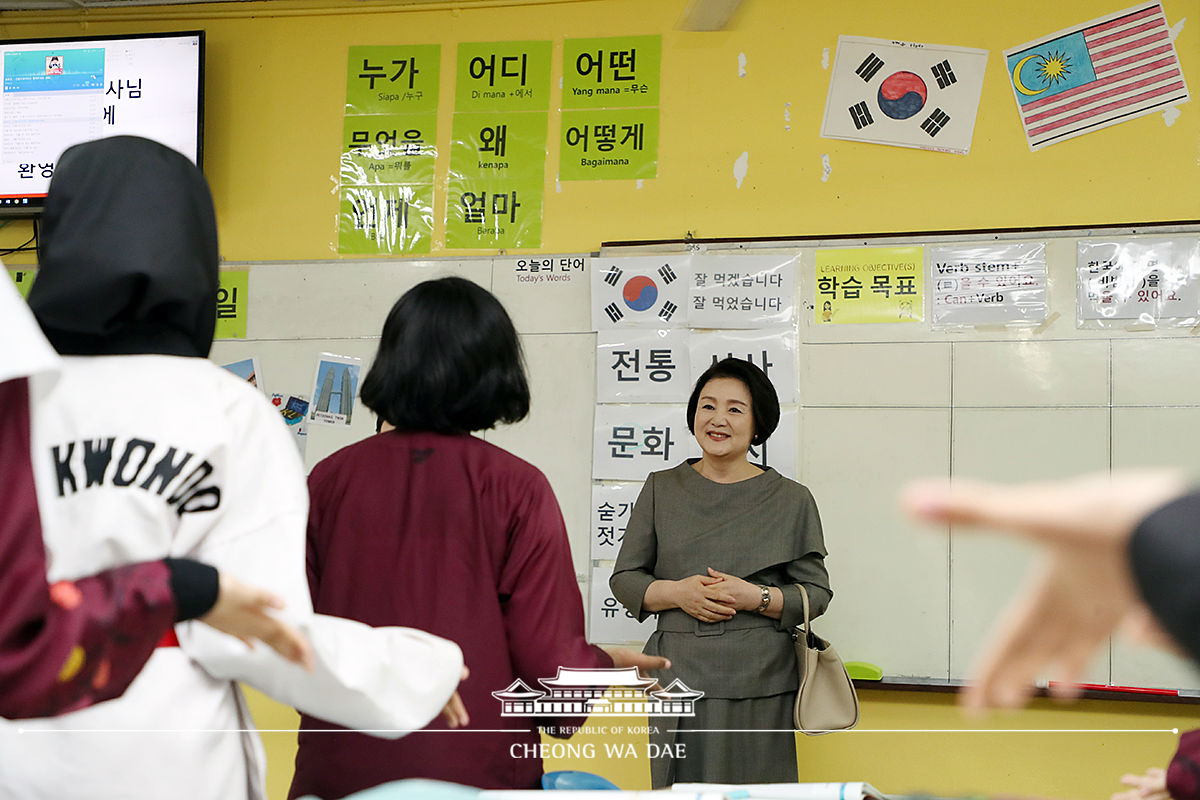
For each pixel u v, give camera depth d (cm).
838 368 324
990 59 330
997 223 324
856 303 325
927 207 328
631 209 345
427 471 163
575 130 350
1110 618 28
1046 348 313
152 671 113
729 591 262
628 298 338
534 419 338
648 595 271
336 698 121
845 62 338
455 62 359
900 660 311
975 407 315
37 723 110
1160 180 317
